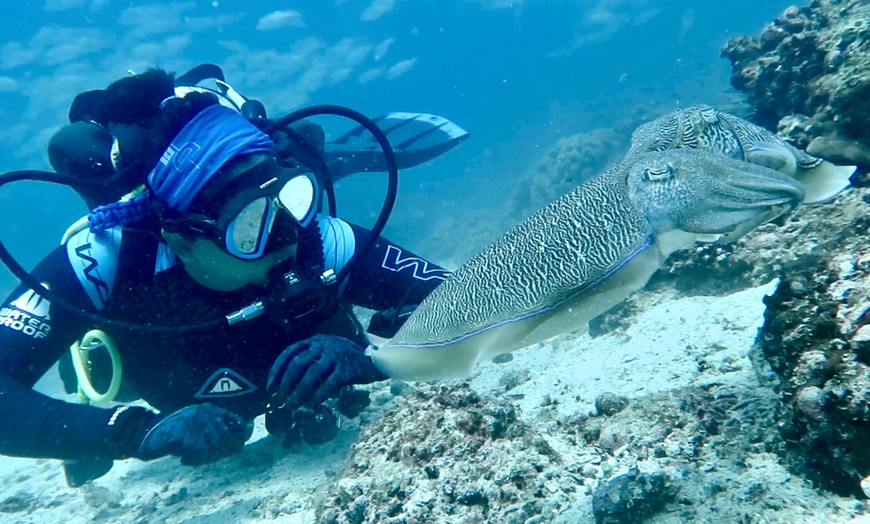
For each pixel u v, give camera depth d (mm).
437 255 19641
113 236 3045
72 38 36500
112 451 2771
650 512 1823
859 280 1699
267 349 3318
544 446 2305
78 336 3090
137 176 3049
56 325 2959
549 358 4051
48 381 11328
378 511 2246
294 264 3004
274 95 39438
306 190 2850
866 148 3561
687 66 39219
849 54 3863
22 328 2873
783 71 4594
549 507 2023
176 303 3086
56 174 3023
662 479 1862
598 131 18922
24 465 5574
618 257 1648
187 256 2863
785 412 1775
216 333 3191
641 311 3971
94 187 3100
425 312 1929
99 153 3080
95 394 3176
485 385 3977
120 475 4309
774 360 1889
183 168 2648
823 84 3951
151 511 3350
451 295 1859
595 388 2967
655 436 2162
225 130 2740
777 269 3389
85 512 3691
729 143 2232
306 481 3135
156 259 3051
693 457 2002
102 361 3354
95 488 3896
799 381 1698
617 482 1904
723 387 2393
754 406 2139
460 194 31703
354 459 2646
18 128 36656
